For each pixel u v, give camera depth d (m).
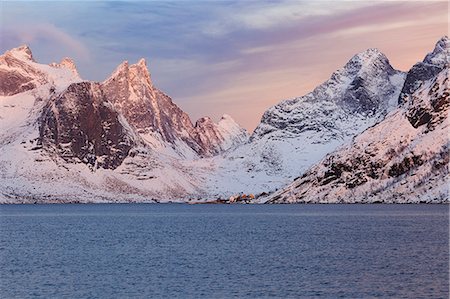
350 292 102.25
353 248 157.50
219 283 110.62
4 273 122.88
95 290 106.06
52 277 118.06
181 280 113.69
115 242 182.25
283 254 147.88
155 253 152.88
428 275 115.50
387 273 118.06
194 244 173.88
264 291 103.69
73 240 190.50
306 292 102.69
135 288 107.31
